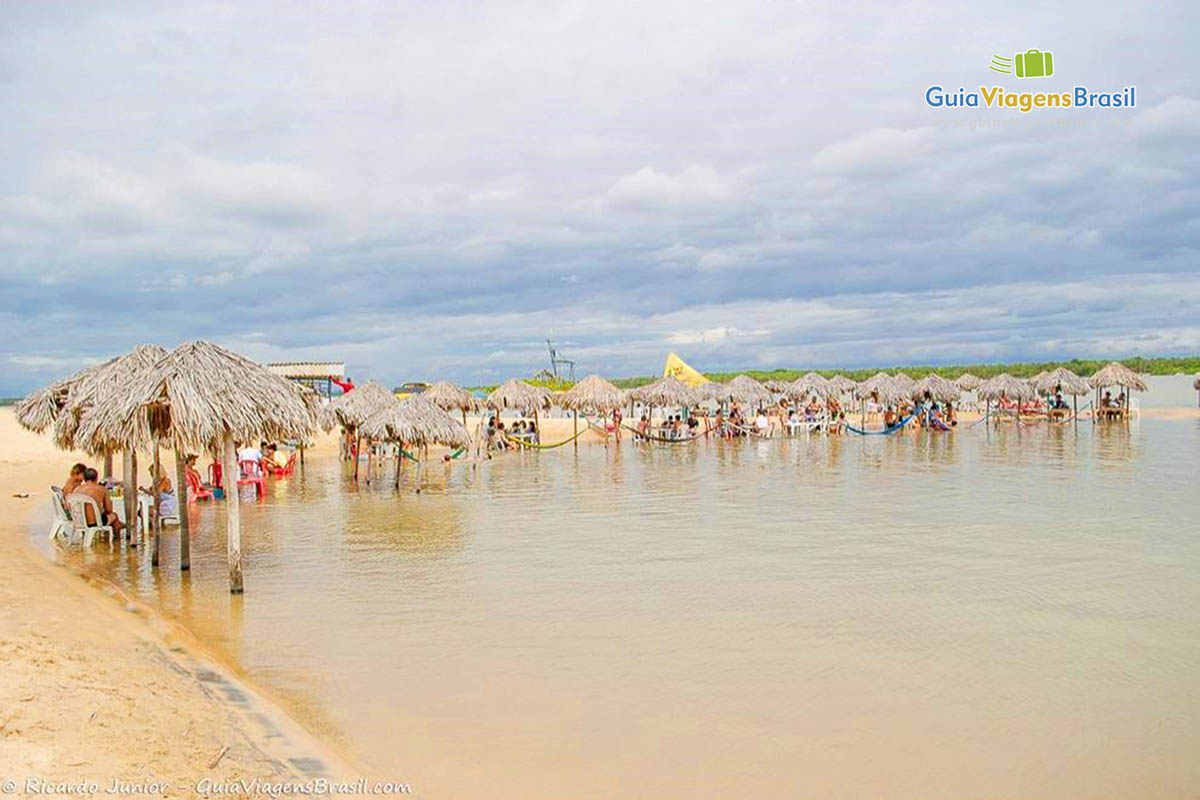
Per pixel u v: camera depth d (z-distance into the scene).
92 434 11.70
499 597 10.56
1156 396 69.38
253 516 17.20
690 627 9.28
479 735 6.54
